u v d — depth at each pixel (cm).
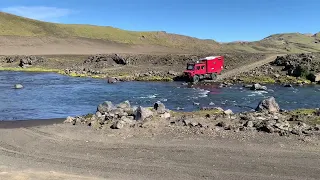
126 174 1639
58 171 1675
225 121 2547
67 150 2034
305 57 6775
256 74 6544
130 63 8788
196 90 5197
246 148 1956
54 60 9938
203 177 1596
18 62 10012
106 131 2386
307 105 3909
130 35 19312
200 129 2327
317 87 5425
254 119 2575
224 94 4756
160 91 5119
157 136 2230
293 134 2162
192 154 1897
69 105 3981
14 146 2148
